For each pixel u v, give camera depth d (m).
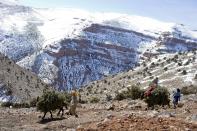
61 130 22.00
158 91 30.36
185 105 30.61
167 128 15.39
